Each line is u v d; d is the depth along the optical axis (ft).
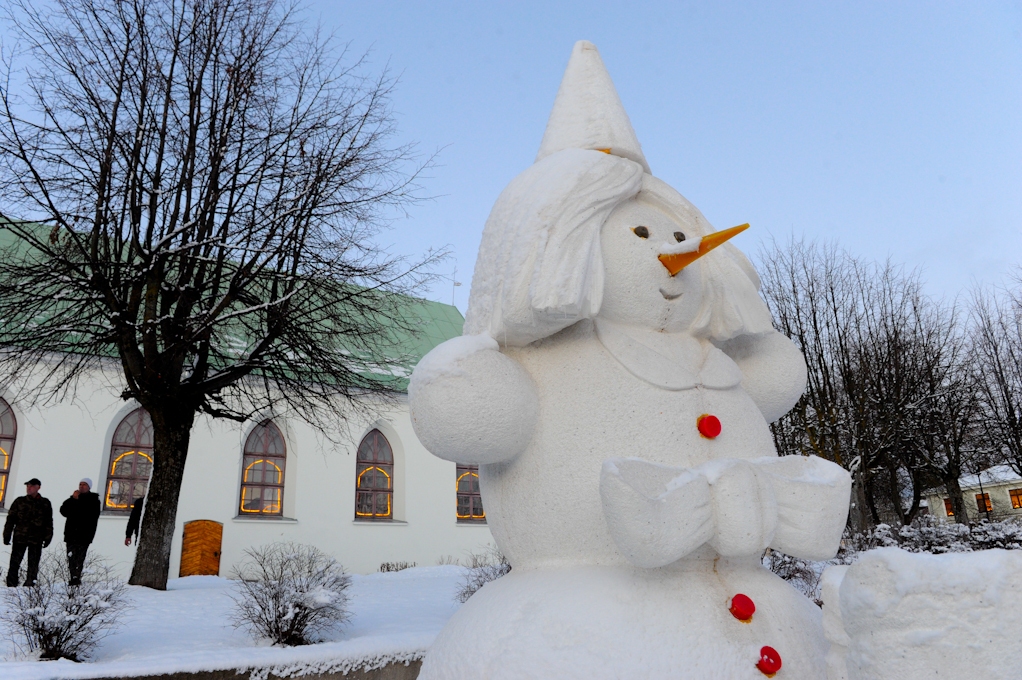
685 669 7.89
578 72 12.20
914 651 6.53
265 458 68.54
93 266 35.81
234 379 41.83
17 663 17.63
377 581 41.14
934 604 6.52
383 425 75.20
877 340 67.62
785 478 8.74
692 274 10.60
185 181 39.47
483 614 9.04
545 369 9.87
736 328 10.85
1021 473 81.25
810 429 62.75
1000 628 6.34
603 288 9.56
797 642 8.46
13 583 33.94
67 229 36.47
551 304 9.04
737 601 8.44
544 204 9.66
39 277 36.27
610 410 9.40
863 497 60.75
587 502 9.08
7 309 36.99
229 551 62.85
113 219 37.65
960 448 78.28
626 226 10.39
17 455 56.75
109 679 16.71
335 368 43.80
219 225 41.63
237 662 18.15
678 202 11.18
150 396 38.60
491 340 9.71
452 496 76.84
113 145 37.76
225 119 41.32
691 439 9.39
